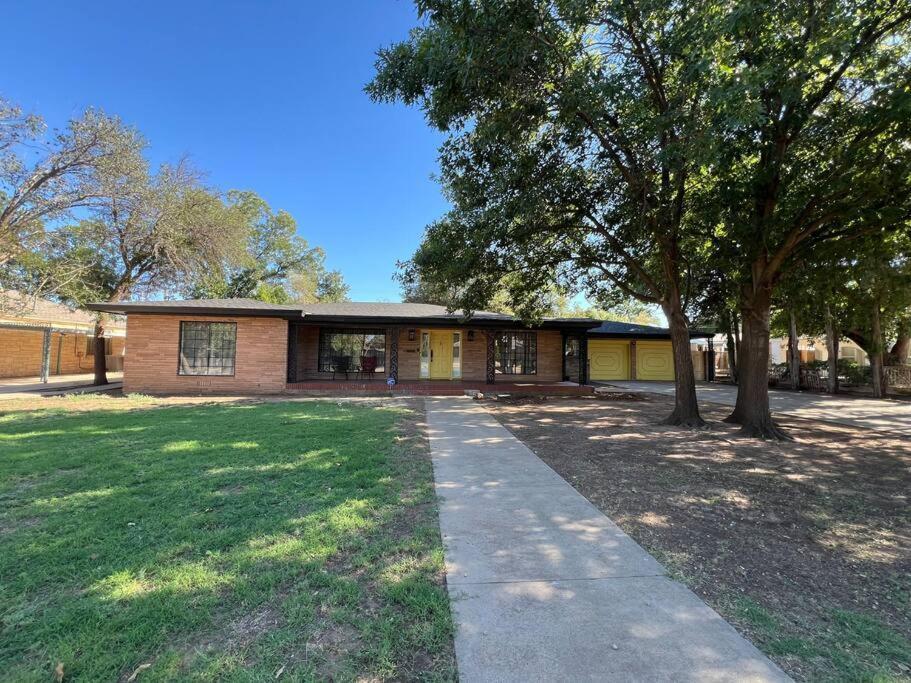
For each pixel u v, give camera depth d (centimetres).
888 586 281
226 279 2252
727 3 506
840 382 1800
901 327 1675
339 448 611
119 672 195
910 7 548
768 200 763
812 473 543
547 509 404
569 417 970
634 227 768
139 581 267
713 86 495
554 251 1029
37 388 1473
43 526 344
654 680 192
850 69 668
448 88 585
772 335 2095
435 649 213
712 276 1138
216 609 241
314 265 3416
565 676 194
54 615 232
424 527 356
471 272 988
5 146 1016
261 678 191
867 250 792
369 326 1598
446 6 528
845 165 663
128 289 1614
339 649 212
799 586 278
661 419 962
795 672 199
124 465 515
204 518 361
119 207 1228
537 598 257
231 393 1339
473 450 634
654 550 325
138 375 1333
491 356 1552
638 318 3622
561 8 530
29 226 1111
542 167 732
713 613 245
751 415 800
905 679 196
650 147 621
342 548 318
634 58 614
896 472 550
